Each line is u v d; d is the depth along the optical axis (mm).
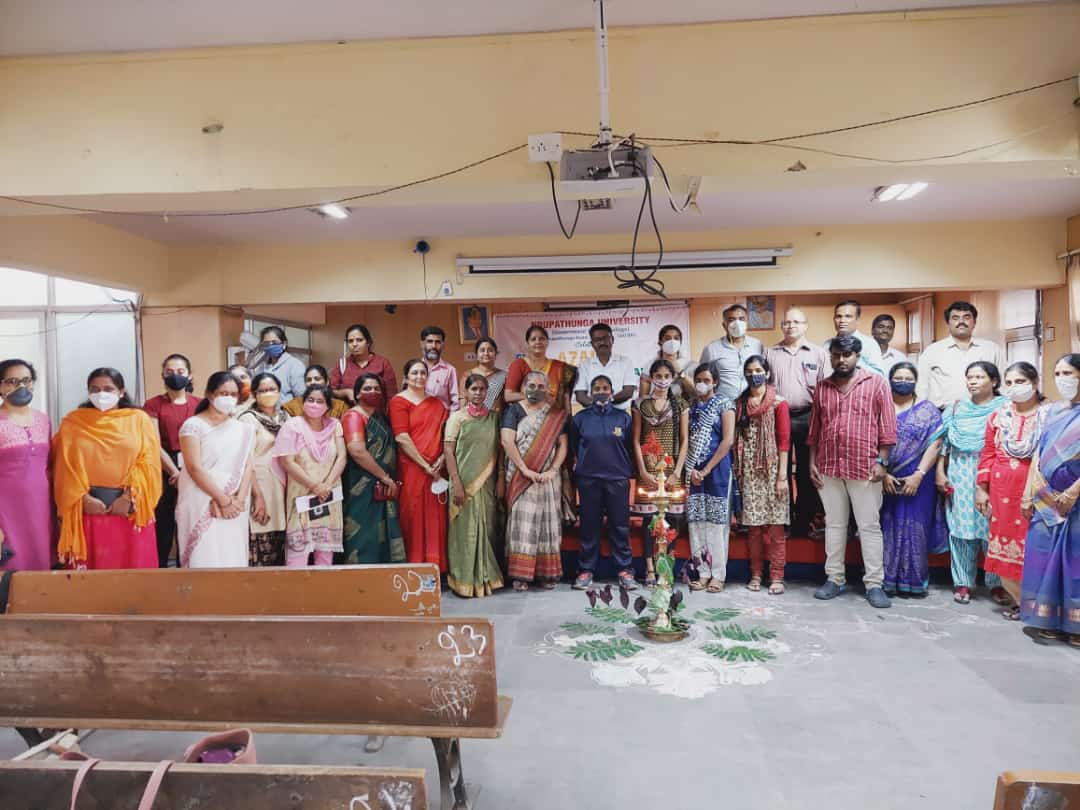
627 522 4383
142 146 3061
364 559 4266
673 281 5582
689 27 2943
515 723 2582
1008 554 3660
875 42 2900
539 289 5633
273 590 2453
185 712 1976
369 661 1900
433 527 4398
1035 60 2857
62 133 3070
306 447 3930
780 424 4227
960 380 4652
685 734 2475
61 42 2973
